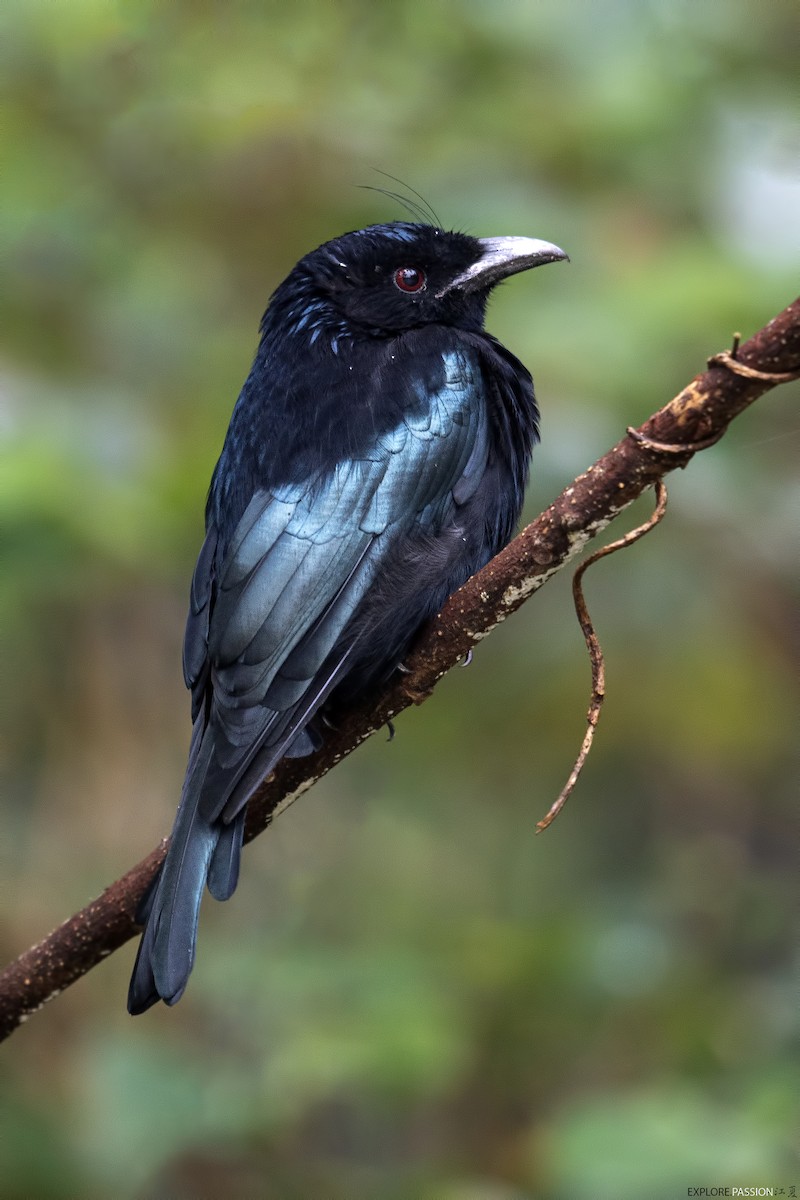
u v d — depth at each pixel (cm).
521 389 881
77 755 1205
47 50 1245
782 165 1219
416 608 788
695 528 1214
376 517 789
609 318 1111
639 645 1216
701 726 1238
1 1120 1072
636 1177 933
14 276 1212
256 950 1163
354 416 809
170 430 1161
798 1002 1145
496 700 1241
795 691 1258
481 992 1148
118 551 1041
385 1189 1095
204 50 1241
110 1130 1039
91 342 1209
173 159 1231
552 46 1233
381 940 1191
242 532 780
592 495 659
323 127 1205
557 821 1326
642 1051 1138
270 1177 1106
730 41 1234
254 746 724
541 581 691
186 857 682
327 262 889
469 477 827
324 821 1315
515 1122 1160
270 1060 1058
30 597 1132
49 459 1039
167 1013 1145
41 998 715
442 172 1202
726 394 614
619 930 1189
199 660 787
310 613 763
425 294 898
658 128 1202
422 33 1239
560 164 1221
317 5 1243
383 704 760
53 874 1174
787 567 1223
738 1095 1045
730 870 1316
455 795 1325
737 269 1120
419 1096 1064
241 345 1220
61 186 1227
